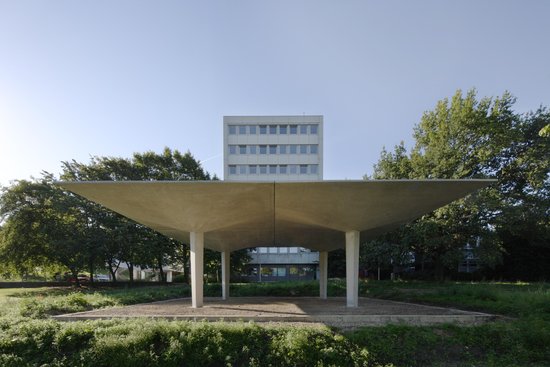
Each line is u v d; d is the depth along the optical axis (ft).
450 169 74.90
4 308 36.63
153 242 94.27
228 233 55.77
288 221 47.70
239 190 36.01
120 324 28.45
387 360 25.77
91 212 91.71
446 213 70.49
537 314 33.14
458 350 26.96
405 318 31.96
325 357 25.34
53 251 86.84
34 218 87.61
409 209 40.32
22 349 25.98
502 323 30.22
